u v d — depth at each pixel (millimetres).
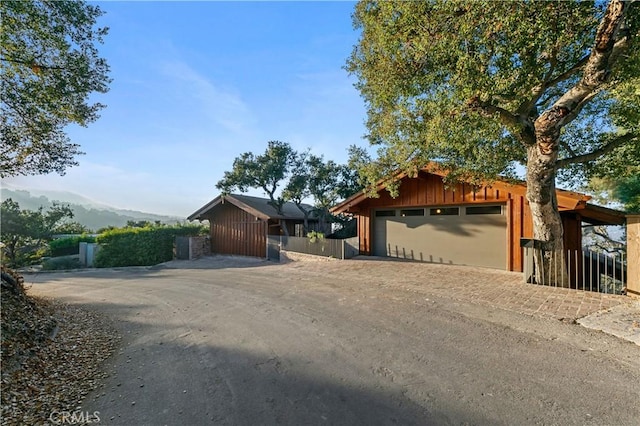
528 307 5438
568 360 3432
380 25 5766
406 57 5711
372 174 9945
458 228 10875
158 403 2877
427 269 9867
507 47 4703
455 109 5395
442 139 6098
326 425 2449
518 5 4309
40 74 5785
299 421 2514
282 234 18406
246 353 3979
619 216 8617
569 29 4605
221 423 2523
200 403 2850
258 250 17141
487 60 4992
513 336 4168
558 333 4223
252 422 2520
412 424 2430
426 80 5570
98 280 11578
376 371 3328
